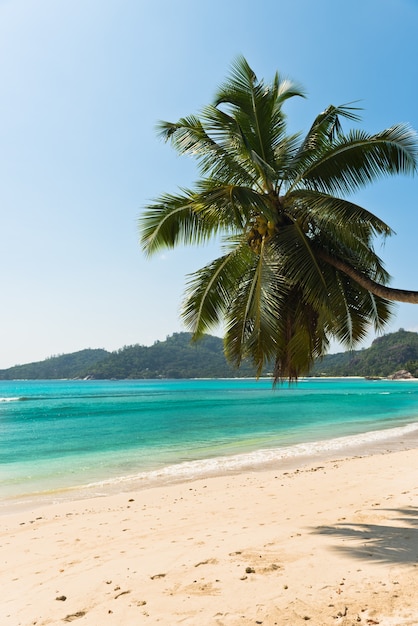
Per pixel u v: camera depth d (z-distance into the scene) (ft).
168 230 31.04
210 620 13.55
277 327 26.43
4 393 322.14
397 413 137.28
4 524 30.91
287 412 141.38
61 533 27.17
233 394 275.39
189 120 30.30
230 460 58.39
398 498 30.63
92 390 366.84
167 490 40.65
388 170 27.30
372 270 29.66
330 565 17.69
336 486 36.99
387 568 16.93
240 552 20.20
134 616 14.17
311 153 29.76
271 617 13.47
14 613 15.16
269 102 31.94
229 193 24.70
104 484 45.91
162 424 107.55
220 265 31.58
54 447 73.46
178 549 21.58
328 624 12.82
